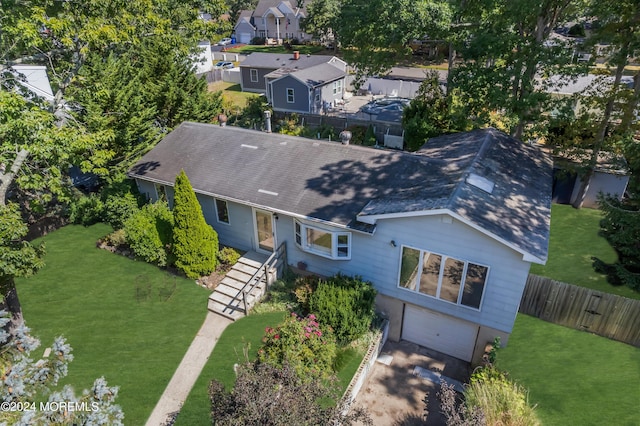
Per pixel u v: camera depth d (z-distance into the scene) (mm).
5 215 11227
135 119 21156
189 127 20953
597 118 19656
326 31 65875
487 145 16172
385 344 14898
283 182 16109
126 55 25656
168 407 11508
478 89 21000
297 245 15602
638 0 16328
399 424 11750
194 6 21953
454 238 12156
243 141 18906
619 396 11453
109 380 12203
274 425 8203
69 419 6293
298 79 38469
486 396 10539
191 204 15406
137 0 16000
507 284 11953
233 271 16594
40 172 13703
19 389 6070
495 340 12438
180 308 15125
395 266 13695
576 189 22328
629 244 16203
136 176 19000
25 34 12633
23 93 14219
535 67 20719
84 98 19328
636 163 16109
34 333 13773
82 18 14125
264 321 14500
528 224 12000
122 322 14445
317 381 10102
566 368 12555
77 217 20625
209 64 55812
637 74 18484
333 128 32375
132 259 17859
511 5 19078
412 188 14000
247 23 79938
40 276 16703
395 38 25250
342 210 14172
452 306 13203
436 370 13703
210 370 12648
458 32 23203
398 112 35969
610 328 13359
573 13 20609
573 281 16609
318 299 13453
